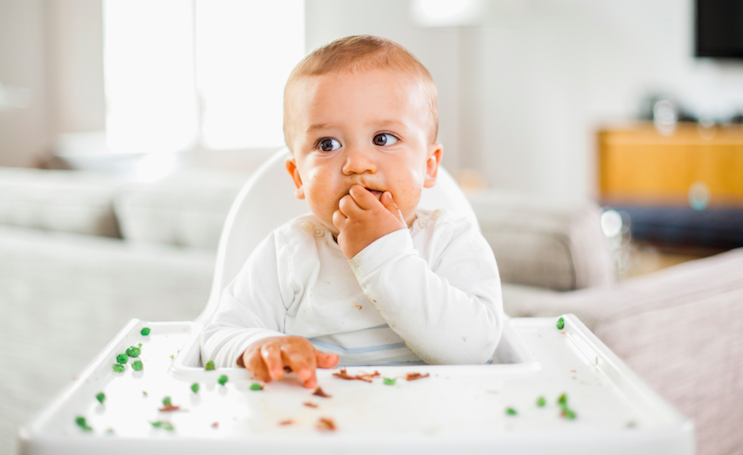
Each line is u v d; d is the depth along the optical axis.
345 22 5.00
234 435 0.44
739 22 4.84
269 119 4.89
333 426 0.46
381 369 0.58
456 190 1.01
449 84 5.66
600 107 5.29
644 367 0.99
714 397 1.15
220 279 0.98
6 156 3.49
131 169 3.05
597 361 0.60
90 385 0.55
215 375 0.58
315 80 0.72
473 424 0.46
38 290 1.50
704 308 1.10
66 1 3.72
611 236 3.29
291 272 0.77
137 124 4.12
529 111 5.57
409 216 0.78
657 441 0.43
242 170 4.67
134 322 0.73
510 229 1.19
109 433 0.45
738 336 1.19
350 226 0.66
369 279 0.64
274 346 0.58
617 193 4.84
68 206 1.61
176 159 3.90
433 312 0.64
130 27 4.04
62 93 3.73
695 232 4.12
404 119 0.71
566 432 0.44
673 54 5.04
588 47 5.30
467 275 0.73
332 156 0.71
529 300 1.06
